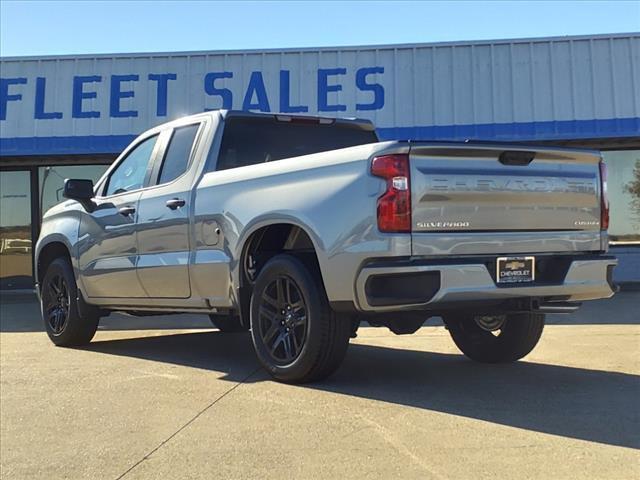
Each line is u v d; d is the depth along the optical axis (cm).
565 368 521
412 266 383
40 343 699
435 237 394
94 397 444
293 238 480
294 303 455
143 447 340
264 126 569
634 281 1249
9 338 743
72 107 1251
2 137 1255
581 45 1175
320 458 315
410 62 1209
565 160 444
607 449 321
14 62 1264
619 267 1258
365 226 396
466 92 1193
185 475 300
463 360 565
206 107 1235
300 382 461
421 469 298
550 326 757
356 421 372
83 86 1254
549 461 305
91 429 373
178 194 541
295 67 1229
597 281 440
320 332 429
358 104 1212
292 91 1227
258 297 472
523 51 1187
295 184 443
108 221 609
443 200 398
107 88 1251
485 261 402
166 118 1239
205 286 511
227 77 1237
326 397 425
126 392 456
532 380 475
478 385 459
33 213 1394
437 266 384
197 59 1245
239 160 546
